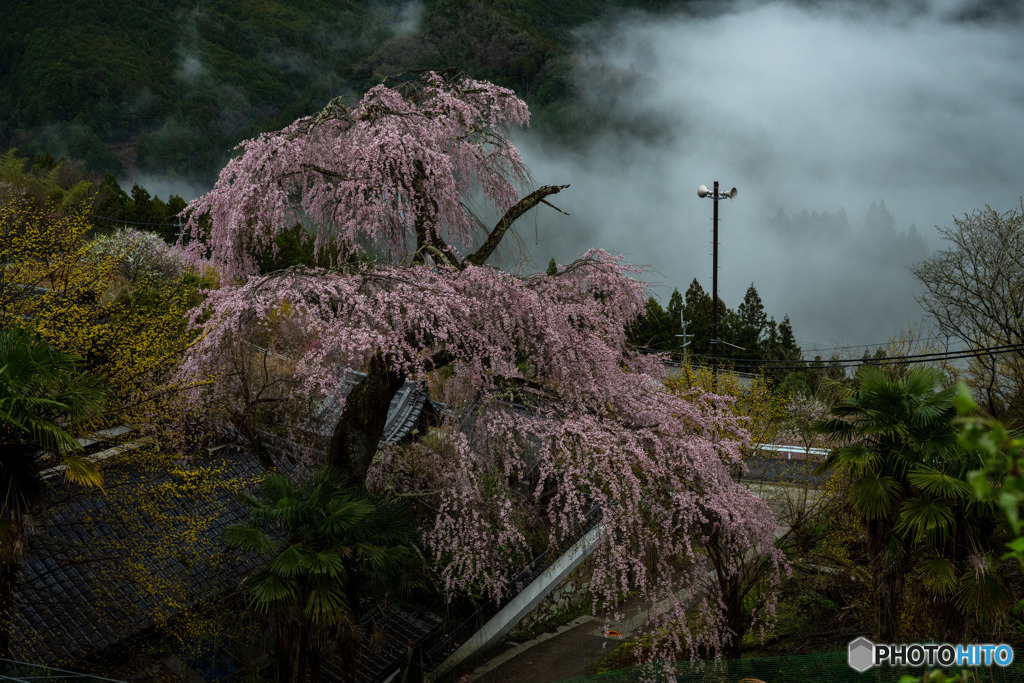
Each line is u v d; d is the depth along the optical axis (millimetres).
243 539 8555
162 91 141125
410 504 12664
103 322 12211
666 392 12672
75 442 7844
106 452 11312
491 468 11336
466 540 11297
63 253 12172
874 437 11078
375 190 11242
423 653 12867
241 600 10727
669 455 11047
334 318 10102
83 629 9945
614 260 12234
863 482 10414
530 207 11812
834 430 11234
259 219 11070
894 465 10430
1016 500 1958
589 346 11508
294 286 10172
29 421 7543
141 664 10359
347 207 11297
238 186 11141
